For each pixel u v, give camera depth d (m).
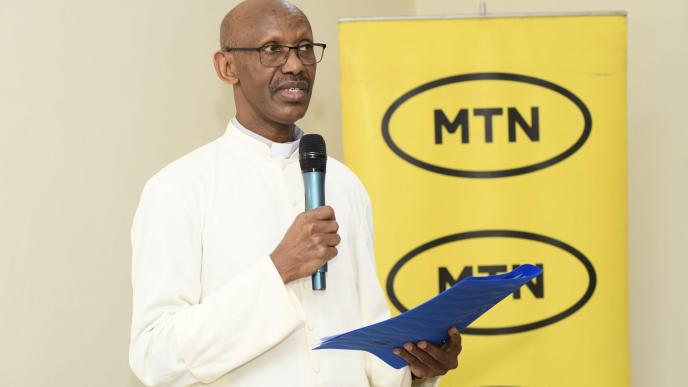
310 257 1.88
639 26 4.53
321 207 1.90
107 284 3.39
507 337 3.45
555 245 3.45
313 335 2.04
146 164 3.57
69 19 3.29
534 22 3.47
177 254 1.99
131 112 3.52
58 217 3.21
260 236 2.06
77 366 3.26
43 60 3.19
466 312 1.91
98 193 3.37
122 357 3.44
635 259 4.54
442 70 3.46
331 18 4.58
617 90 3.47
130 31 3.54
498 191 3.46
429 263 3.45
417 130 3.45
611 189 3.45
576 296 3.45
